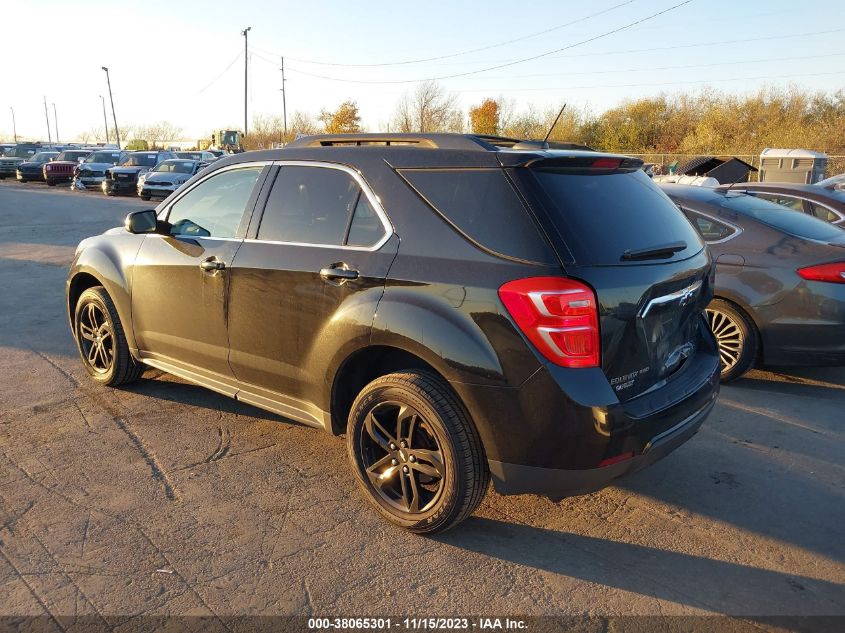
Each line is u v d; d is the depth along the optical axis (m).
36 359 5.61
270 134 67.44
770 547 3.16
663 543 3.17
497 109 45.47
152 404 4.66
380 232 3.19
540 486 2.83
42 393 4.82
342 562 2.95
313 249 3.41
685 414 3.05
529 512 3.42
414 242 3.05
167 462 3.82
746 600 2.77
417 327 2.92
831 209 6.73
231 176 4.02
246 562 2.92
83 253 4.86
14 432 4.16
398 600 2.71
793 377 5.58
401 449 3.12
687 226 3.48
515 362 2.71
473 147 3.06
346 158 3.42
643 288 2.85
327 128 58.72
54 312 7.32
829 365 4.95
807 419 4.67
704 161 10.41
